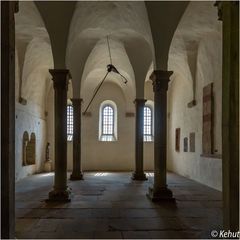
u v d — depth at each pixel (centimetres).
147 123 2497
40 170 2227
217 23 1212
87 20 1193
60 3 1011
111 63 1895
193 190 1310
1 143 419
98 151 2452
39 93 2142
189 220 788
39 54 1678
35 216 830
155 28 1060
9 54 424
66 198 1036
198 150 1648
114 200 1066
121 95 2491
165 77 1077
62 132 1057
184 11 1041
